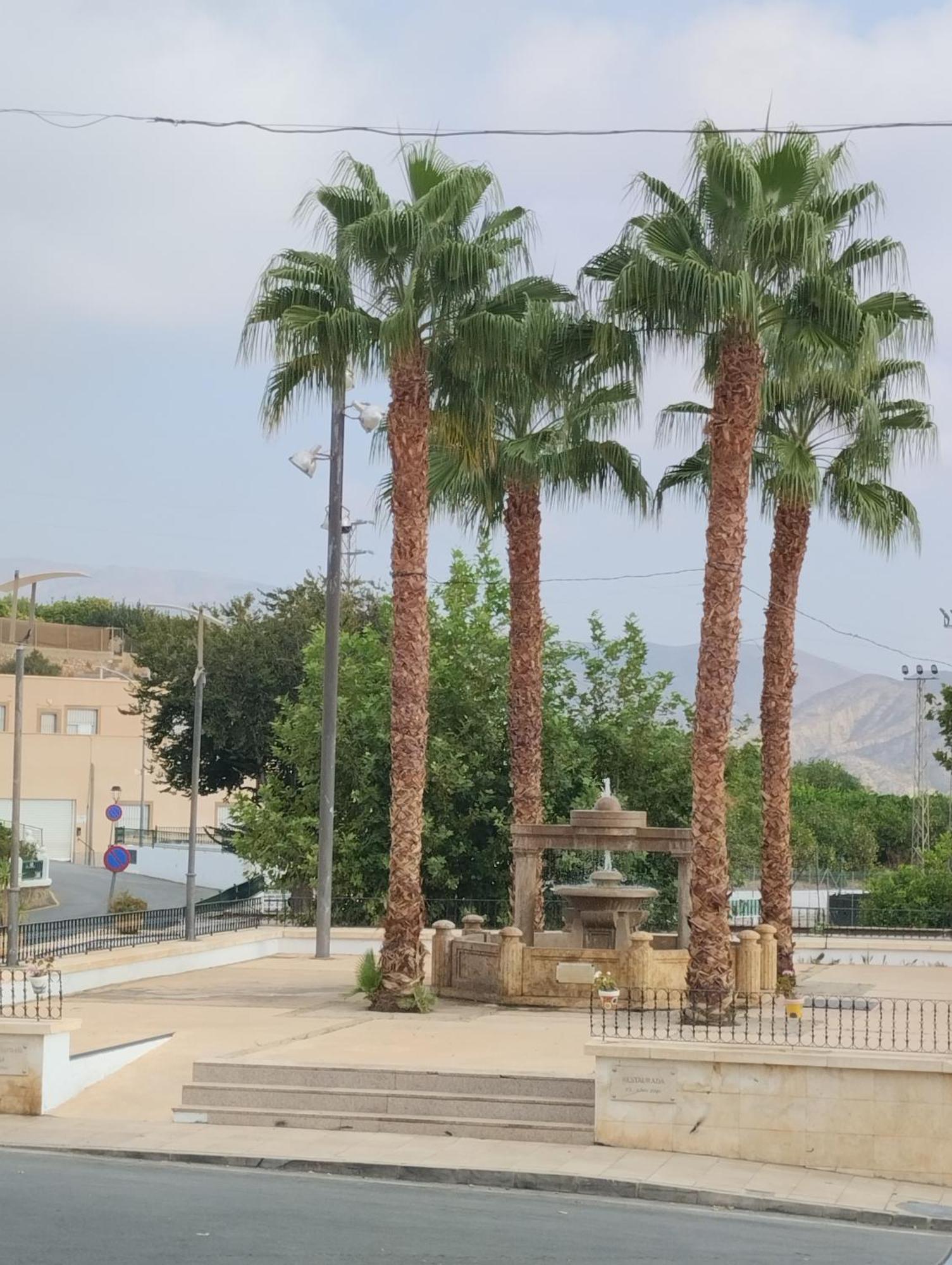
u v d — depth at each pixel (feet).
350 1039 67.21
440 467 97.19
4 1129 54.70
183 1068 62.75
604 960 78.84
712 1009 68.74
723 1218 45.42
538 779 93.76
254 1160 50.57
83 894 175.22
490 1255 38.63
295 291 81.82
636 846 85.10
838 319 72.95
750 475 73.67
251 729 191.52
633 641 130.52
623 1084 53.21
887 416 92.84
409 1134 54.70
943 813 278.67
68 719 247.70
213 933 107.45
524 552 94.43
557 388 83.51
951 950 108.27
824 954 110.73
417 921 78.38
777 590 90.02
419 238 77.97
